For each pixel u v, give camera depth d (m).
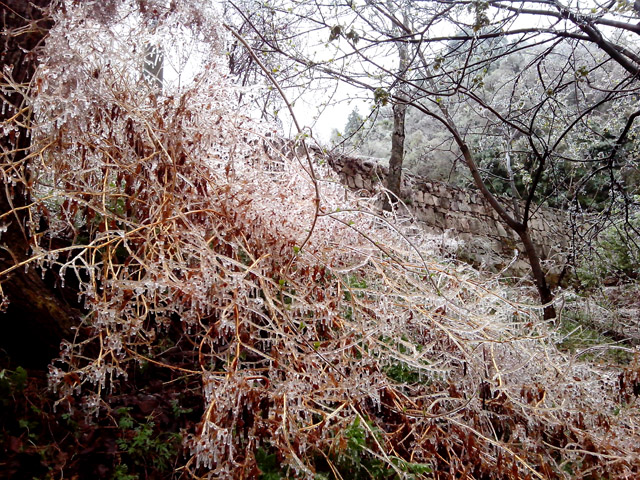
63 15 2.05
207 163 2.56
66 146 2.21
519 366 2.75
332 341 2.44
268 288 2.57
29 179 2.25
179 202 2.47
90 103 2.19
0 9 2.08
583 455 2.75
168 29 2.34
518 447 2.67
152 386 2.39
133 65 2.36
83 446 1.92
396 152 6.88
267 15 4.16
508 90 6.56
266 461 2.04
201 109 2.46
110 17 2.17
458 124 7.50
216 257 2.48
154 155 2.46
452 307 2.61
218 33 2.31
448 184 8.61
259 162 2.95
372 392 2.29
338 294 2.66
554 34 3.94
